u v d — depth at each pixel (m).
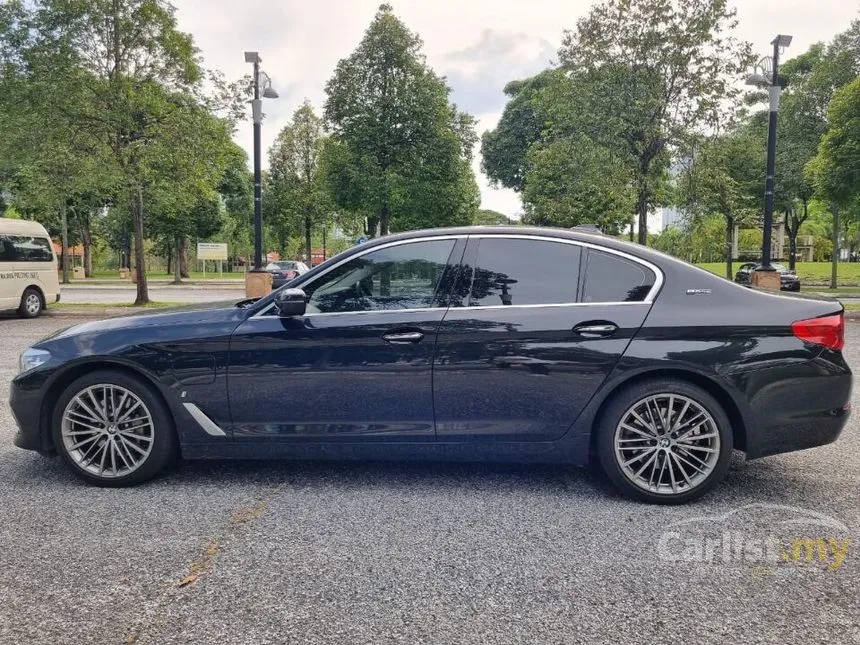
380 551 3.09
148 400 3.93
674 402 3.71
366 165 21.94
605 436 3.73
